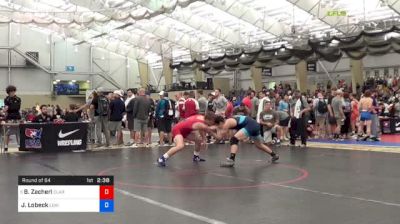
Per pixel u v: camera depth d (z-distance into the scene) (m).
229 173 10.00
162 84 47.00
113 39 43.06
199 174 9.89
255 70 33.66
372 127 17.67
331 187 8.21
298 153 13.92
